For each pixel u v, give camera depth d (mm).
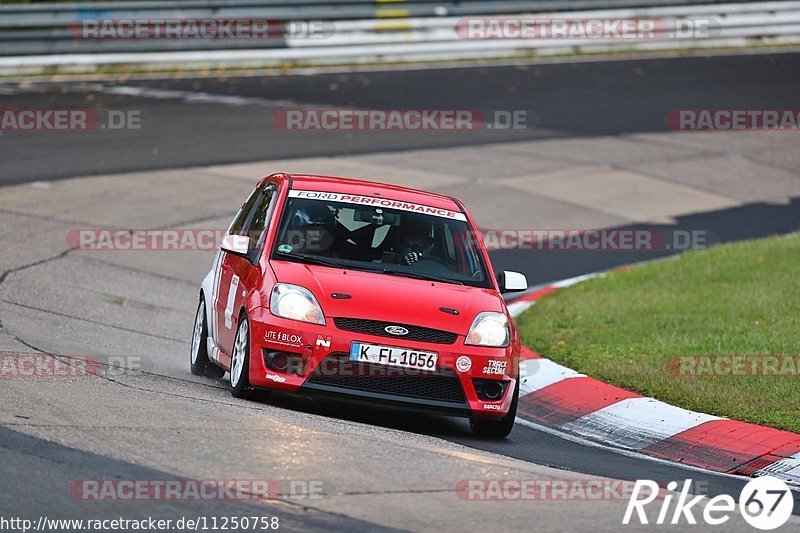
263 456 21922
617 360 37000
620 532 19594
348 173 68688
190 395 28094
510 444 28219
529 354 39094
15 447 20891
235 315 29781
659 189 71312
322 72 98938
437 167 72188
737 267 50688
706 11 112438
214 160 70750
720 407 31516
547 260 56531
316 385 27188
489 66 103125
